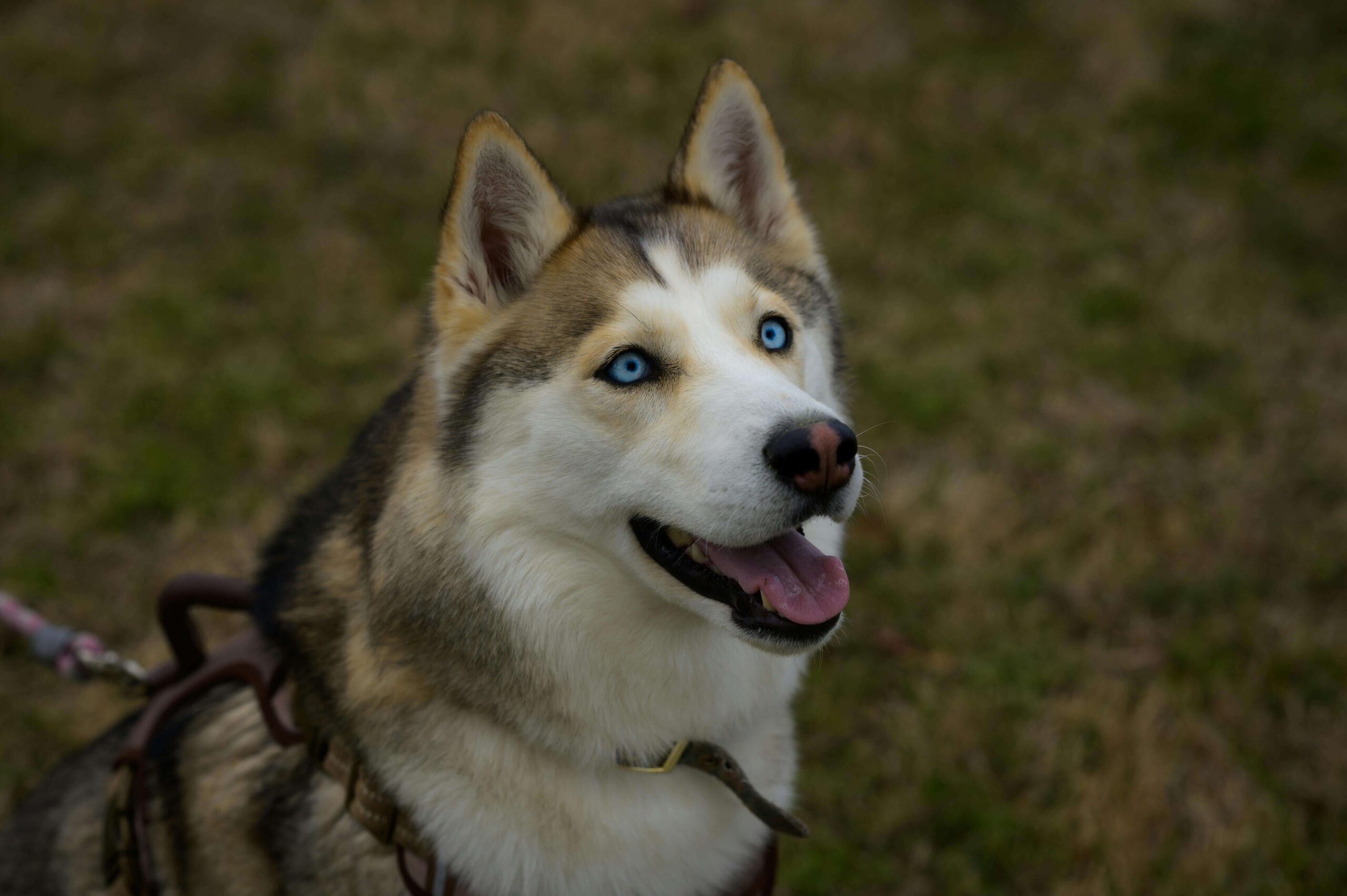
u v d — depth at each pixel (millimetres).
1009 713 3217
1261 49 7352
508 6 7582
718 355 1845
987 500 4031
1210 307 5270
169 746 2180
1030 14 7688
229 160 6191
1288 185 6223
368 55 7051
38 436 4328
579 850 1862
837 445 1659
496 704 1819
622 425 1816
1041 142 6598
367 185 6043
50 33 7113
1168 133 6703
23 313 5051
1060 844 2824
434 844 1813
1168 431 4461
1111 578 3695
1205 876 2725
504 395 1868
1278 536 3889
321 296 5273
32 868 2230
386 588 1817
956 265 5645
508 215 1985
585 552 1854
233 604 2215
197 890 2039
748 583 1804
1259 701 3256
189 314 5047
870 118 6707
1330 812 2916
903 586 3684
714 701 1921
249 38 7191
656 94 6805
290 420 4484
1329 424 4492
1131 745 3062
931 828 2916
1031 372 4875
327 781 1927
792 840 2902
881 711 3281
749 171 2309
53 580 3703
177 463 4211
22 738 3211
